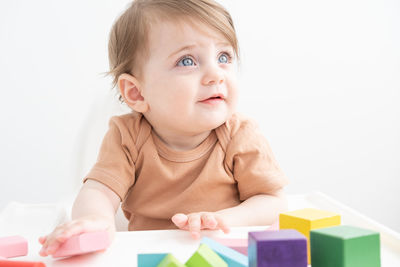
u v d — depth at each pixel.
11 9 1.46
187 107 0.72
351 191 1.66
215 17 0.73
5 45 1.47
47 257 0.47
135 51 0.77
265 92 1.59
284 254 0.36
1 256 0.46
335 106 1.63
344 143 1.64
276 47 1.58
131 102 0.80
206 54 0.72
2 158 1.51
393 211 1.68
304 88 1.61
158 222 0.84
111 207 0.72
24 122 1.50
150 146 0.81
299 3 1.58
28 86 1.49
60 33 1.48
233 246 0.46
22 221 0.72
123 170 0.78
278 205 0.75
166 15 0.73
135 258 0.45
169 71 0.72
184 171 0.81
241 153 0.81
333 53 1.61
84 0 1.47
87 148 0.99
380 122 1.65
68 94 1.50
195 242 0.51
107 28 1.47
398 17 1.62
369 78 1.63
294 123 1.61
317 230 0.38
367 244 0.36
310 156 1.63
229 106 0.75
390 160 1.67
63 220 0.75
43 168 1.52
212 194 0.81
